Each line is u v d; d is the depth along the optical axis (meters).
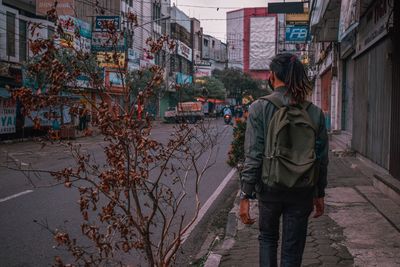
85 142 23.66
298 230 3.62
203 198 10.07
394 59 9.73
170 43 4.38
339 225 7.04
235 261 5.75
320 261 5.53
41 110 3.95
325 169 3.67
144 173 3.96
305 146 3.42
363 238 6.38
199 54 80.56
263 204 3.67
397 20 9.55
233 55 105.12
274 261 3.78
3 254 6.26
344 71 21.31
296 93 3.61
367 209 8.03
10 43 28.62
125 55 4.02
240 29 104.50
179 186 11.33
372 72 12.78
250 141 3.59
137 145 3.79
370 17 12.48
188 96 50.03
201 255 6.31
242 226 7.35
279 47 76.81
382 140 11.57
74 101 3.82
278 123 3.43
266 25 102.75
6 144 23.98
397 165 9.39
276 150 3.40
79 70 3.74
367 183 10.73
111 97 3.90
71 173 3.90
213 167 14.80
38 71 3.67
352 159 14.96
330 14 16.94
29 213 8.51
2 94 24.19
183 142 4.40
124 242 3.94
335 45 21.88
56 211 8.63
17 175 13.06
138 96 3.93
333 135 21.61
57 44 4.34
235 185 11.70
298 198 3.57
